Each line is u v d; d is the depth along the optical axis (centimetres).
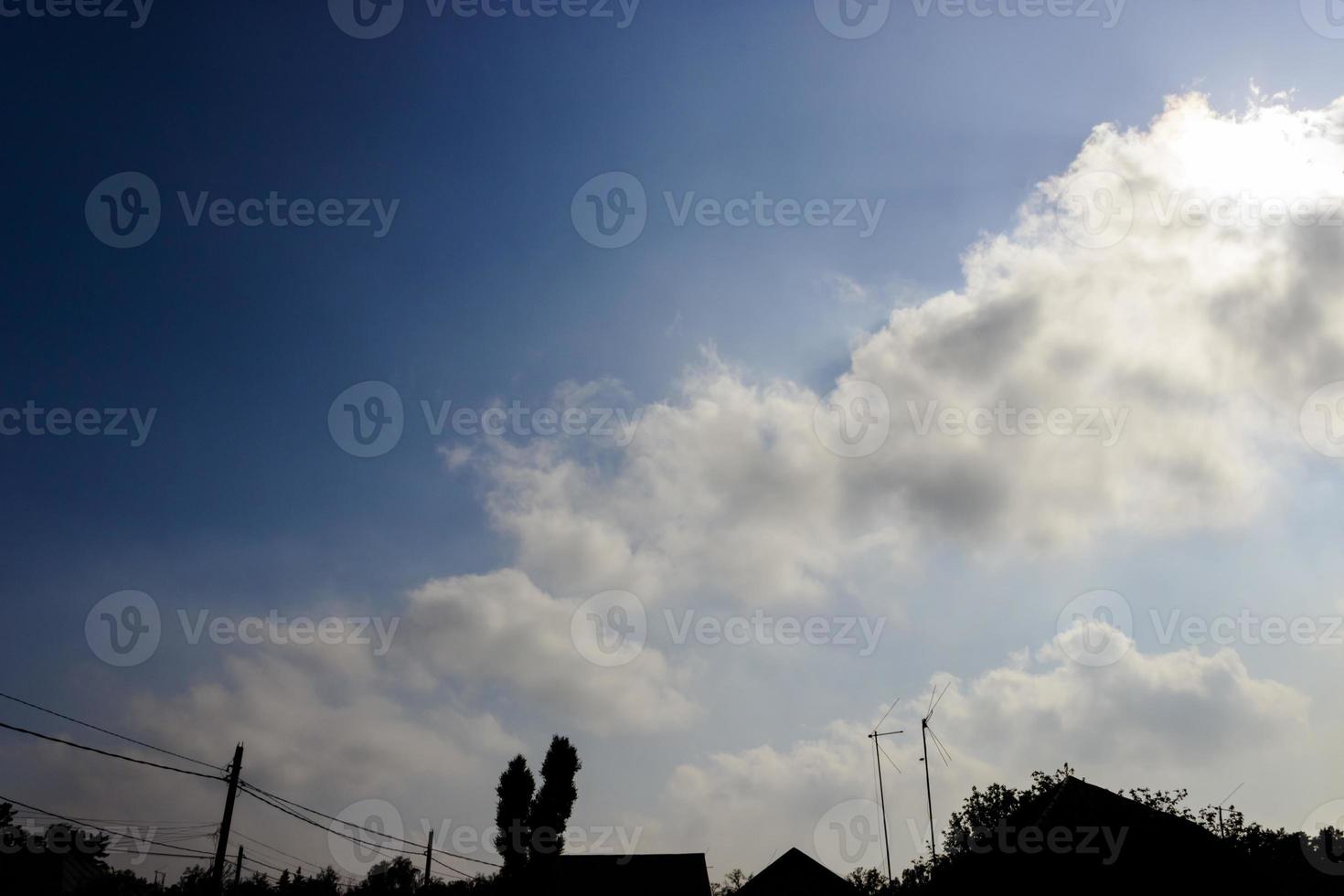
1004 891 2858
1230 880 2717
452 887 4922
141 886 4469
